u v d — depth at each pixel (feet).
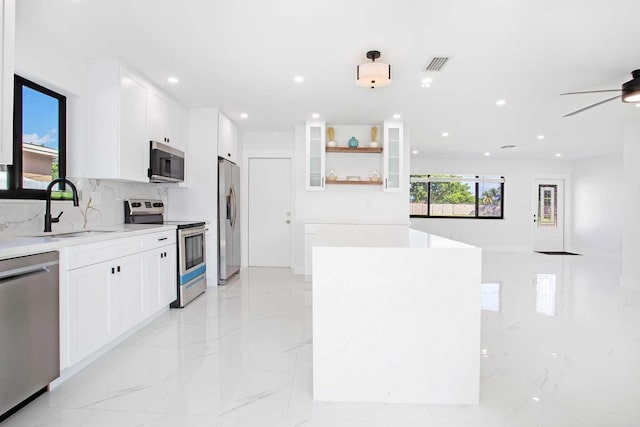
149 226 10.98
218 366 7.73
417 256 6.43
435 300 6.44
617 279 17.22
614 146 21.97
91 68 9.84
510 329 10.15
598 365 7.82
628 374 7.40
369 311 6.47
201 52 9.32
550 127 17.31
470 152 24.99
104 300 7.95
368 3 6.97
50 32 8.24
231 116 16.03
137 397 6.45
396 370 6.47
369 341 6.47
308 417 5.91
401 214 17.44
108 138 9.84
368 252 6.43
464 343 6.44
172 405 6.21
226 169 15.44
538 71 10.38
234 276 17.17
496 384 7.02
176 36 8.43
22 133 8.31
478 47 8.87
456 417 5.93
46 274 6.28
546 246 28.22
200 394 6.58
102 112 9.85
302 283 15.75
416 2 6.91
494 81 11.23
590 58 9.46
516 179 28.02
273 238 19.47
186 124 14.75
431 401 6.44
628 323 10.66
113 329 8.28
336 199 17.63
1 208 7.68
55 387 6.76
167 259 11.19
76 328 7.07
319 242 7.45
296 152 17.69
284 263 19.48
